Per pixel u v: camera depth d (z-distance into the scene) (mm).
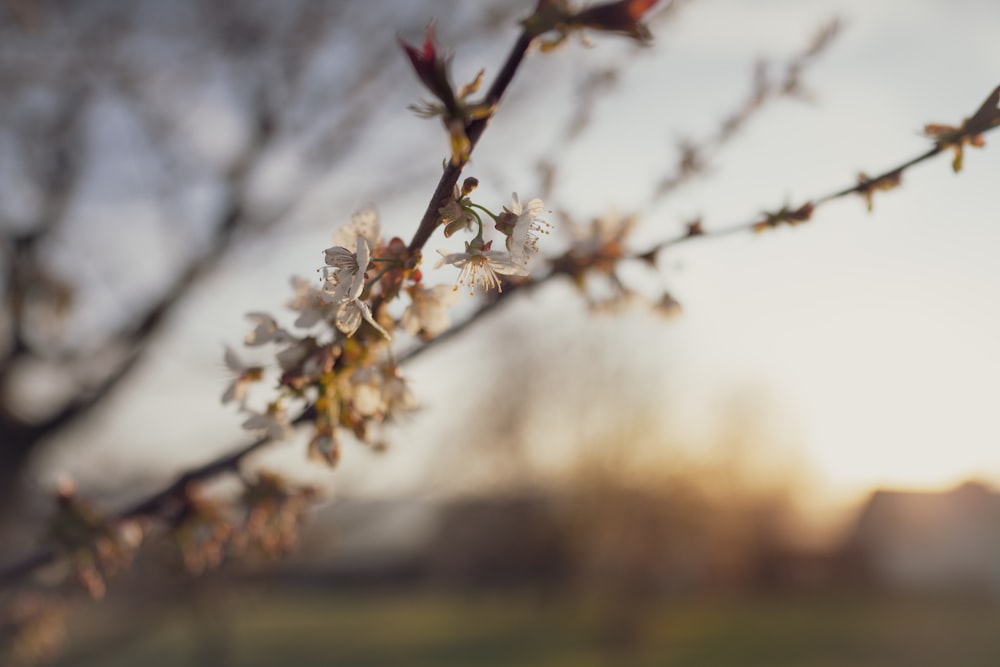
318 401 1606
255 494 2338
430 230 1413
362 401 1626
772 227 1975
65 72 5457
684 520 29594
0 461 5441
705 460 30938
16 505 5500
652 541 28547
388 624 28516
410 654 24172
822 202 1904
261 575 4594
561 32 1315
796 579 37562
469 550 30391
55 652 3508
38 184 5742
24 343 5480
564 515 28562
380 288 1521
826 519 39594
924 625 30234
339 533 4910
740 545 36031
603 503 27891
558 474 28125
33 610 3346
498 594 31219
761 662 24094
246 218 5578
